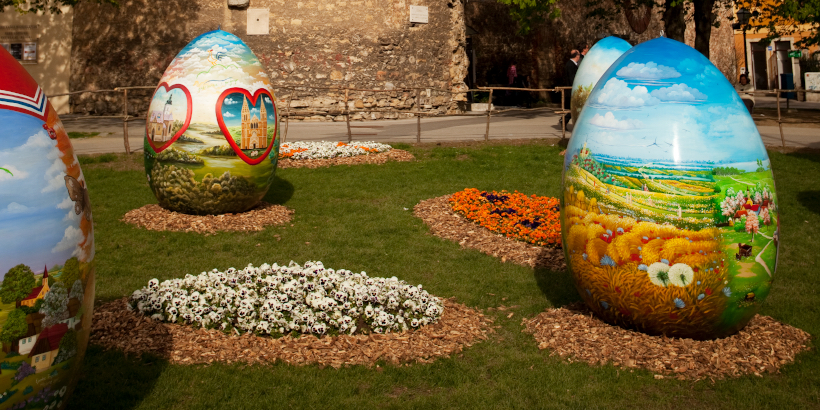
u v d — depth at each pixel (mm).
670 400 4285
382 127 20125
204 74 8609
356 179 12172
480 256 7863
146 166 8984
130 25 23438
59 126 3369
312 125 20984
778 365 4699
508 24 31828
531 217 9109
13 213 2955
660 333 4988
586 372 4633
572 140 5371
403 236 8703
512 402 4293
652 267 4715
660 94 4836
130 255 7590
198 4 22969
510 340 5301
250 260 7516
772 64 43125
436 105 24250
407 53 23562
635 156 4758
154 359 4688
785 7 18406
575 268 5230
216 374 4520
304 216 9641
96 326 5137
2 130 2996
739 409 4188
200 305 5379
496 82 31594
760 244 4746
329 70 23031
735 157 4715
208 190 8742
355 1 22984
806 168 13266
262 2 22703
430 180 12227
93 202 10133
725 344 4914
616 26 36156
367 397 4312
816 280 7070
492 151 15055
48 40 23953
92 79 23891
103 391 4238
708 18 20234
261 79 9008
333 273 6203
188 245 8008
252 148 8797
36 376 3096
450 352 4996
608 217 4863
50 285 3094
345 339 5062
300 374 4566
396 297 5605
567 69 18078
